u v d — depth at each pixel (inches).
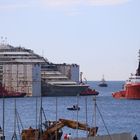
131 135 4938.5
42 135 5295.3
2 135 5339.6
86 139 4709.6
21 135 5408.5
